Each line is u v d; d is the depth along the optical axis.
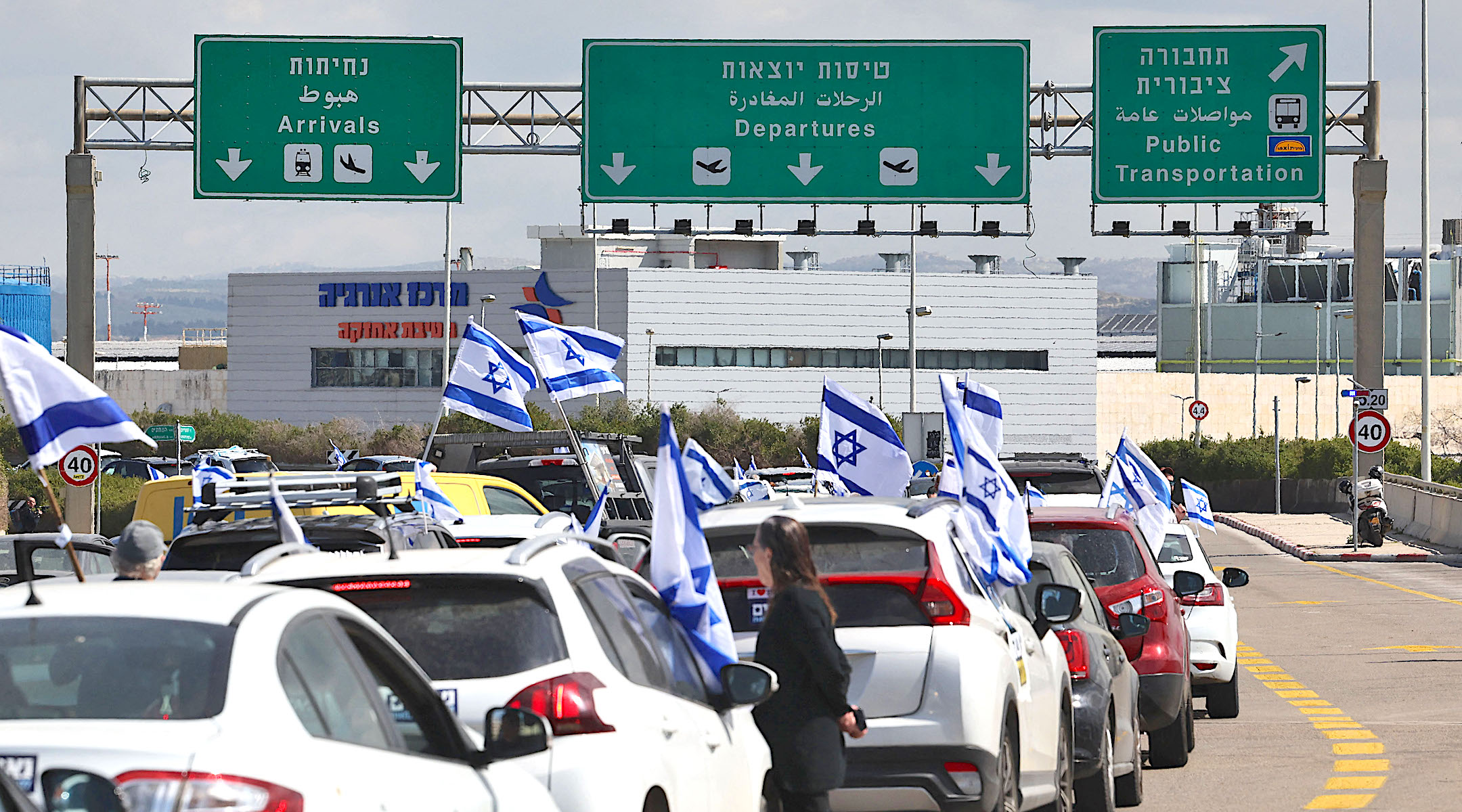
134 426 25.58
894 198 109.50
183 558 37.94
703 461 41.59
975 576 31.62
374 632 18.05
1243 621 90.06
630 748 20.75
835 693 25.33
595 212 110.44
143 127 108.38
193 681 14.99
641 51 109.12
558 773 19.88
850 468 46.91
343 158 107.62
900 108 109.69
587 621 21.70
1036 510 48.22
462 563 21.56
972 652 28.88
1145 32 109.50
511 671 20.67
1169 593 47.19
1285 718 56.59
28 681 15.25
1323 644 78.50
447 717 18.62
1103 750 37.03
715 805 23.86
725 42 109.25
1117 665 40.06
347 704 16.67
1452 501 143.25
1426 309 155.50
